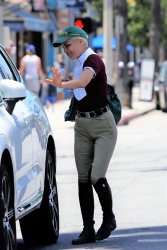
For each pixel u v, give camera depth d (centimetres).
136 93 8381
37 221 1496
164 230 1652
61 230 1689
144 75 6925
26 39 7050
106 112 1516
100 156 1513
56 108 5469
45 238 1523
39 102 1602
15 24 6112
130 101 5850
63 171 2655
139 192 2156
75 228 1706
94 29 4406
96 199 2072
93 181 1520
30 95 1565
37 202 1434
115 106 1530
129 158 2962
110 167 2711
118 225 1716
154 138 3756
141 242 1533
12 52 4862
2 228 1185
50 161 1578
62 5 5612
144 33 9481
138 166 2727
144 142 3559
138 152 3159
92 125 1515
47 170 1545
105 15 5172
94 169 1516
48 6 7156
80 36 1491
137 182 2347
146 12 9438
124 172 2578
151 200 2022
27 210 1359
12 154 1268
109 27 5159
